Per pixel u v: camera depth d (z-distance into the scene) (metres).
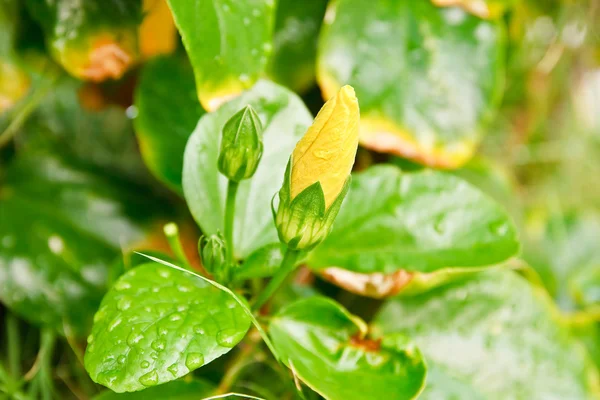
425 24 0.59
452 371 0.57
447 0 0.59
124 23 0.57
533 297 0.58
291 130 0.54
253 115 0.50
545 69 0.70
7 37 0.58
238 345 0.58
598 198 0.80
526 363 0.57
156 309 0.50
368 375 0.52
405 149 0.58
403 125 0.58
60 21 0.56
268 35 0.54
